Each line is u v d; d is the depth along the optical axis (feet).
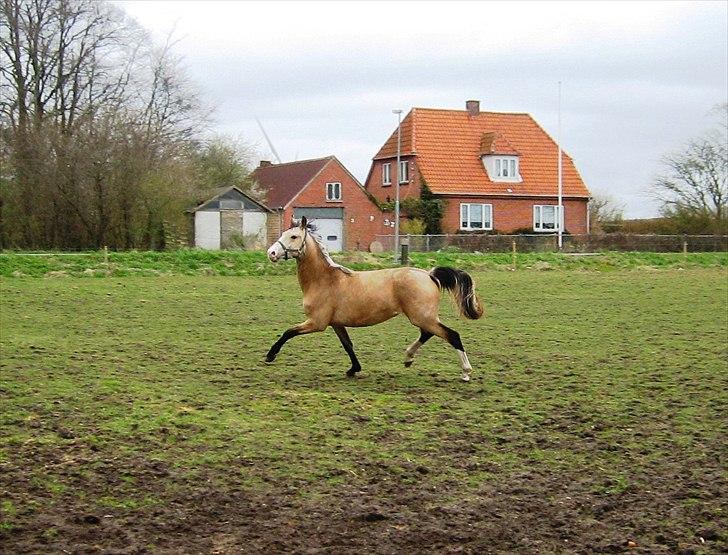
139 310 82.02
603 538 28.22
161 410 41.91
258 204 194.59
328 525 28.71
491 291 103.30
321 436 38.45
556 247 173.88
